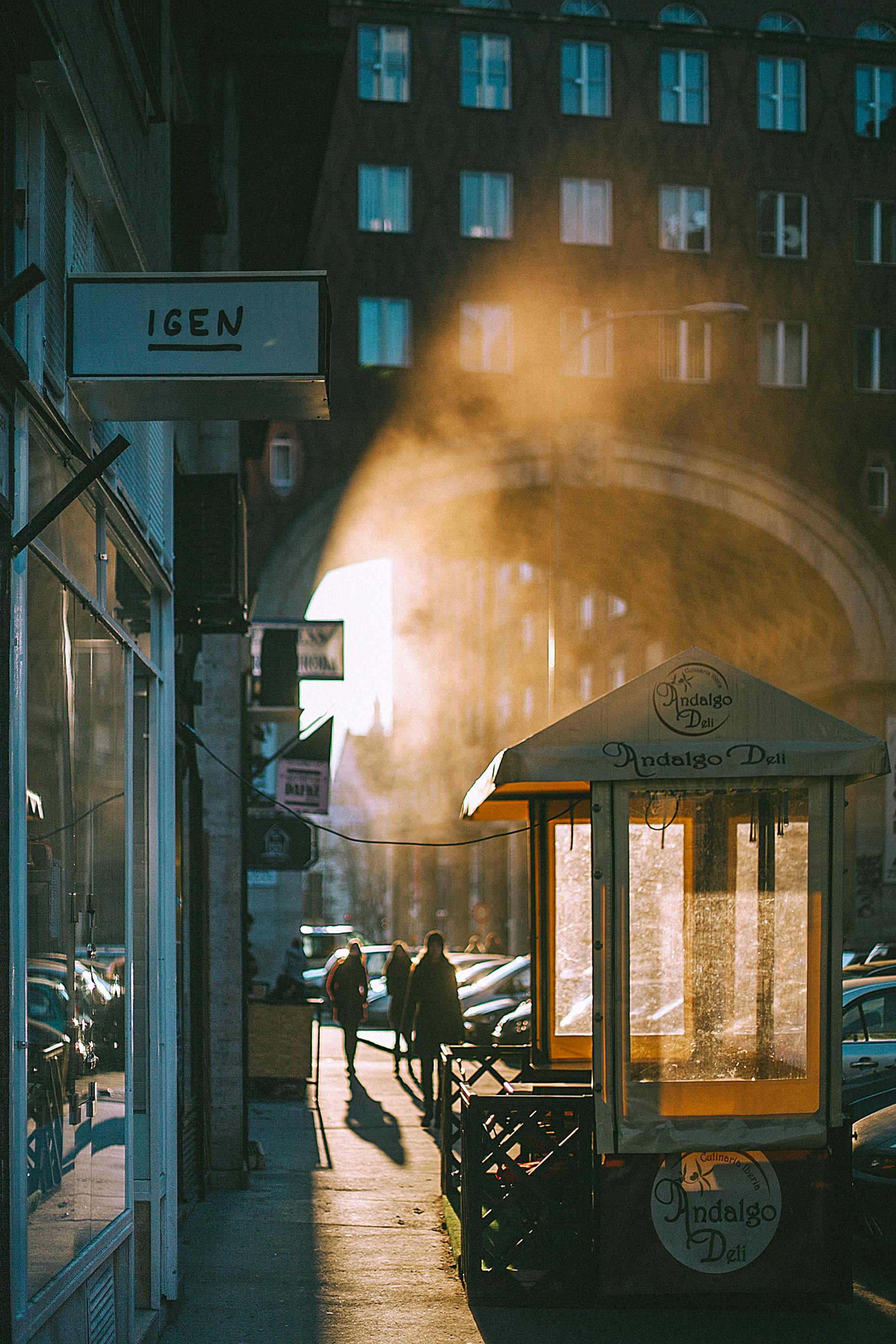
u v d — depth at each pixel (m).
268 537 33.75
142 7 7.41
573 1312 7.27
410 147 34.75
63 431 4.91
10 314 4.48
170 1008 7.45
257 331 5.23
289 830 20.44
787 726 7.44
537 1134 7.50
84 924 5.48
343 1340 6.69
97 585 5.88
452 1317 7.14
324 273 5.26
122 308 5.23
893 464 36.78
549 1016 10.24
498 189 35.19
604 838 7.47
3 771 4.14
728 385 36.00
